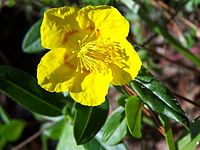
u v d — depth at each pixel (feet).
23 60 0.80
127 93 0.45
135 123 0.43
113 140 0.46
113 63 0.41
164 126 0.43
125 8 0.65
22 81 0.48
